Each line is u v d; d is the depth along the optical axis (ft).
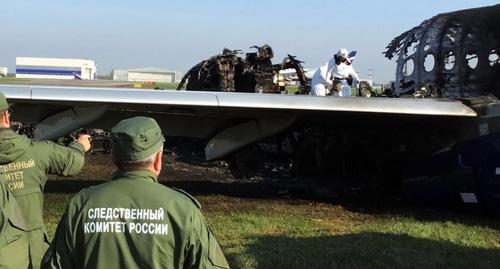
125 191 6.96
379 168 26.99
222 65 34.53
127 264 6.68
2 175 9.27
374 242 17.42
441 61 26.22
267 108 21.39
